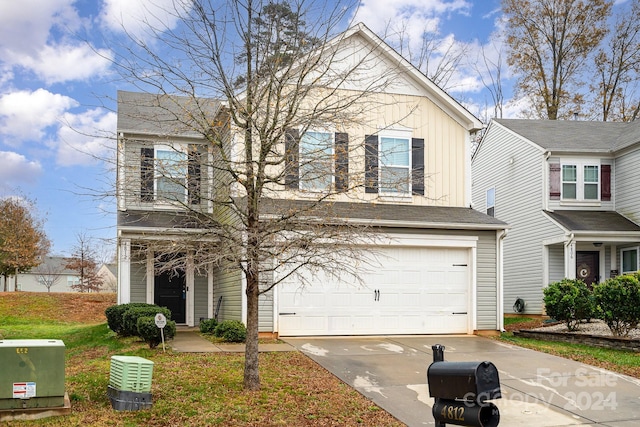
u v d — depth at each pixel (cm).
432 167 1659
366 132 1585
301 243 905
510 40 3475
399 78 1630
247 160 918
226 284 1608
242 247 894
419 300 1546
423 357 1206
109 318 1483
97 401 827
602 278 2209
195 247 952
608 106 3425
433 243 1546
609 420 833
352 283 1495
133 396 793
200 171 1039
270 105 993
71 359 1247
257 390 905
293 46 983
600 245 2206
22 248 3275
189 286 1764
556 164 2259
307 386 951
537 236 2262
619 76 3397
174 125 1133
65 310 2512
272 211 1239
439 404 576
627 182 2217
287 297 1447
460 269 1586
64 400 775
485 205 2675
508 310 2438
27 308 2475
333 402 877
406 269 1543
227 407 822
